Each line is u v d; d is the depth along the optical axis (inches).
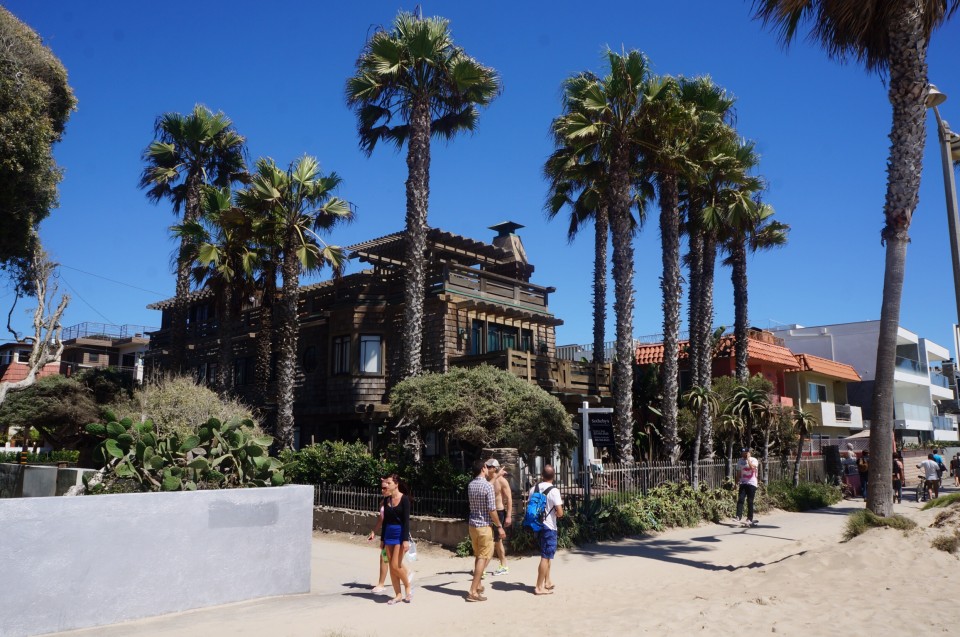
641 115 725.3
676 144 749.9
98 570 311.0
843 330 1690.5
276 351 1039.6
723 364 1182.3
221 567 354.9
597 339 1010.7
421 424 598.9
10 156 539.5
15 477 682.8
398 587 345.4
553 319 991.0
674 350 747.4
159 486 398.0
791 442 926.4
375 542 583.5
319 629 292.7
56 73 614.5
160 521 335.3
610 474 609.3
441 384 597.6
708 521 656.4
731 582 358.0
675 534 580.7
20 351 1763.0
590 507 558.9
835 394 1568.7
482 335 930.1
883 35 457.7
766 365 1258.6
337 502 652.1
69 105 636.1
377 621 305.6
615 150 739.4
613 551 497.4
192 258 928.3
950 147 515.8
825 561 367.6
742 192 845.2
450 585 387.9
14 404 1061.1
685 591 345.4
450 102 792.3
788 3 456.1
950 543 377.4
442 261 879.7
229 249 910.4
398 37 747.4
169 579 334.3
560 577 406.0
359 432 924.0
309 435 983.6
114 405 991.6
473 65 742.5
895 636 245.4
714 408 726.5
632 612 301.0
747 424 797.2
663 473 671.8
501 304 921.5
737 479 769.6
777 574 357.7
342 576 444.1
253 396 1034.1
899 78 439.8
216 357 1178.0
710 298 872.9
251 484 420.8
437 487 565.6
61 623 296.7
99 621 307.1
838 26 457.4
